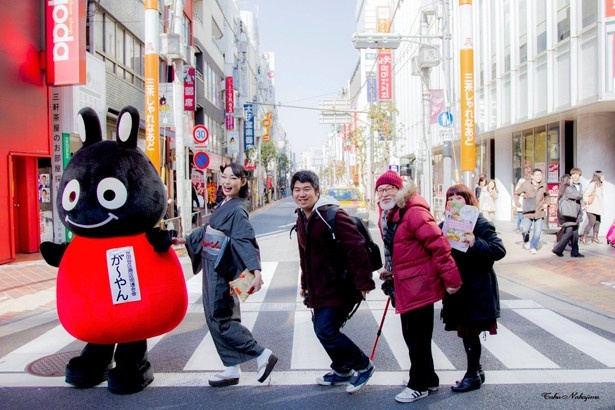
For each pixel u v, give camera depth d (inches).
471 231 165.0
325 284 169.8
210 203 1336.1
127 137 171.5
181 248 584.7
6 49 473.1
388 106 1333.7
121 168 164.9
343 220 167.2
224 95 1599.4
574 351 218.5
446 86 635.5
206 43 1295.5
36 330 262.2
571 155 663.1
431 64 664.4
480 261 169.5
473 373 177.3
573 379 187.2
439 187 1197.7
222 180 181.5
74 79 514.6
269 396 174.6
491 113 808.3
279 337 245.1
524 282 363.6
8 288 364.8
